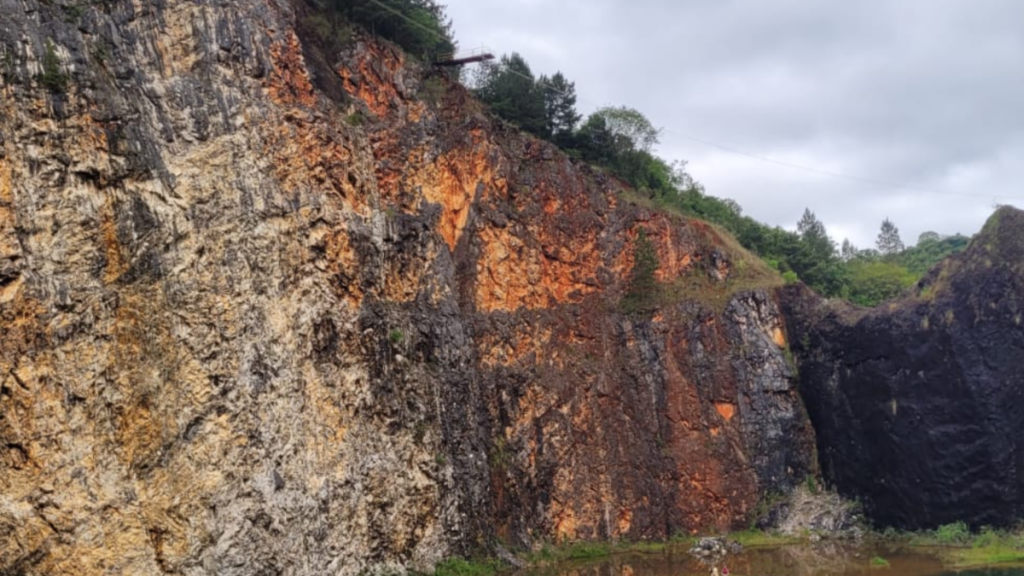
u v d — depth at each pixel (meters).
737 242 86.06
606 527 60.81
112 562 30.19
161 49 38.06
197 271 35.28
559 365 63.44
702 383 69.56
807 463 70.75
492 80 74.44
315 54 52.91
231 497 33.66
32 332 30.27
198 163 36.88
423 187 57.66
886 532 64.44
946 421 61.84
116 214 33.56
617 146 83.00
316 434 39.06
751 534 65.12
